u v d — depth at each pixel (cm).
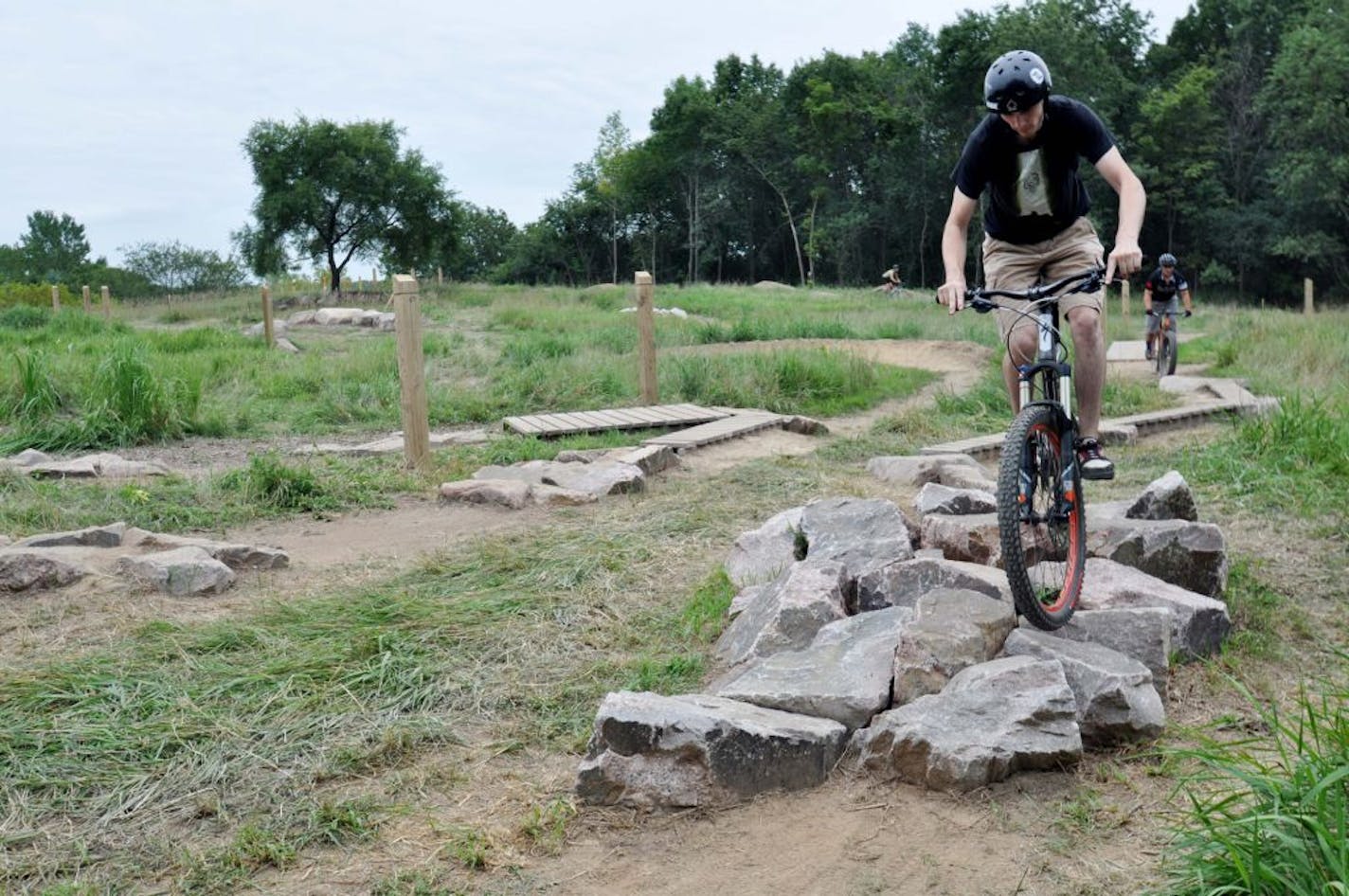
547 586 543
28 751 369
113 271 9438
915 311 2830
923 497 593
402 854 314
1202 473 748
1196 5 6550
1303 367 1404
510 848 316
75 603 525
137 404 1068
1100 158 446
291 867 308
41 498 741
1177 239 5838
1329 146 4994
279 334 2364
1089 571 456
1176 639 423
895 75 6950
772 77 8275
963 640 376
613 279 8162
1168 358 1434
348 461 921
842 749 356
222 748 372
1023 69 424
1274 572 543
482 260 9981
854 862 304
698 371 1289
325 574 589
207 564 554
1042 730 345
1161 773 342
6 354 1525
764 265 7712
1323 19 5250
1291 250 5000
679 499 745
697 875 302
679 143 7369
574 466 827
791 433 1046
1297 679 422
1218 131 5616
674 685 428
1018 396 467
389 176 4266
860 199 6869
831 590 448
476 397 1248
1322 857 255
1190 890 267
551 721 397
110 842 319
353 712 399
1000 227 481
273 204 4100
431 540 660
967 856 303
